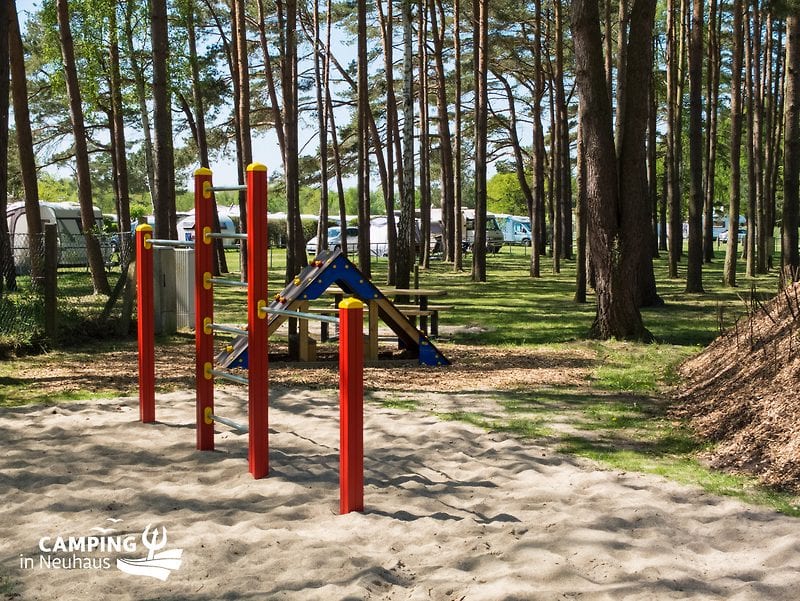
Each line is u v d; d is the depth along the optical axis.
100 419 7.52
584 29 12.91
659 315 17.06
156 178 15.61
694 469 5.89
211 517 4.88
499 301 20.62
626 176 13.19
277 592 3.80
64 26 19.17
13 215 30.41
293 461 6.17
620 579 3.93
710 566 4.11
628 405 8.20
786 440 5.96
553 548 4.32
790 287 9.36
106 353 11.70
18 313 12.20
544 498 5.22
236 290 24.12
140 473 5.82
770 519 4.79
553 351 12.31
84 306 14.70
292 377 9.86
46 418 7.52
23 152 18.91
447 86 41.97
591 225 13.50
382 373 10.29
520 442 6.69
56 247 12.12
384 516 4.89
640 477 5.67
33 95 32.09
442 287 25.22
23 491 5.37
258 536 4.52
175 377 9.73
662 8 37.09
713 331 14.38
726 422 6.84
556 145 33.91
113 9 21.03
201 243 6.39
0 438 6.75
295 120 22.58
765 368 7.41
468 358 11.66
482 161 27.50
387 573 4.02
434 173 49.28
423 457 6.27
